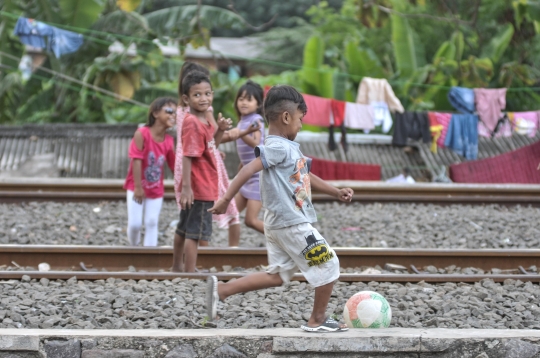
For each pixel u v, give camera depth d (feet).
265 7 314.14
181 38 194.90
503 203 131.13
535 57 232.94
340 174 166.91
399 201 130.31
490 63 209.97
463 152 167.84
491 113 169.07
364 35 253.44
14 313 56.13
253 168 46.55
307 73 190.39
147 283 69.05
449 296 65.77
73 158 163.94
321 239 47.32
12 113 205.87
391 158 181.27
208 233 71.41
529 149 170.81
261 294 65.46
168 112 81.46
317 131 196.65
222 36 354.54
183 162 68.03
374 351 47.09
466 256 82.12
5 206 117.50
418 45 213.46
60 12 186.39
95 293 65.31
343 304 63.10
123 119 210.38
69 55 204.33
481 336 47.67
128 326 54.49
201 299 63.00
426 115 166.30
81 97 205.57
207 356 47.01
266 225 48.73
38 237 95.81
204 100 68.13
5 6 187.21
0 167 158.71
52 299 61.72
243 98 82.23
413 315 58.49
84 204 121.29
